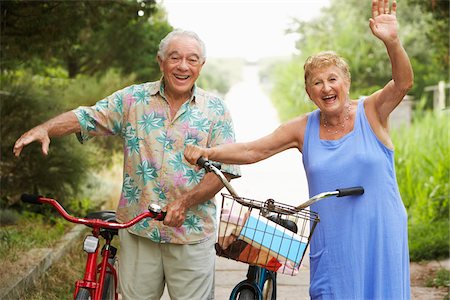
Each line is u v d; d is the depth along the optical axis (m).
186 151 3.98
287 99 27.58
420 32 18.78
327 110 3.89
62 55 11.98
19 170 8.99
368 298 3.93
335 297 3.93
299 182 14.25
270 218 4.00
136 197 4.29
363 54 20.91
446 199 9.23
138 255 4.32
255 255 3.74
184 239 4.25
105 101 4.35
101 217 4.62
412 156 11.02
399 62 3.76
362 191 3.83
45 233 8.01
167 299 6.24
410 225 8.88
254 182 14.17
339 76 3.87
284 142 4.12
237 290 4.17
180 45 4.13
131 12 9.77
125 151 4.35
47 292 6.23
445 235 8.29
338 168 3.92
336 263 3.93
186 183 4.23
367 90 20.34
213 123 4.29
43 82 12.07
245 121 28.25
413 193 10.05
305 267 7.63
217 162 4.23
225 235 3.74
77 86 12.16
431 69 19.34
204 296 4.38
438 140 11.29
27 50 9.30
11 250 6.92
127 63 13.46
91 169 11.04
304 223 3.92
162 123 4.25
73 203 9.66
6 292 5.59
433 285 6.86
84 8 9.31
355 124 3.94
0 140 8.77
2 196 8.97
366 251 3.90
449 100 16.81
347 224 3.91
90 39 13.12
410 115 16.94
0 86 9.16
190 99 4.24
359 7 21.39
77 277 6.87
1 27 8.66
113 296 4.70
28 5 8.56
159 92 4.25
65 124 4.29
